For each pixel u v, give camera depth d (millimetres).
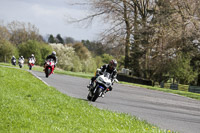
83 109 25438
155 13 114688
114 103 36031
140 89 73500
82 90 46938
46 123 18594
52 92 35062
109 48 127750
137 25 119000
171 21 104125
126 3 128125
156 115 30531
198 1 95375
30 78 48719
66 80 64625
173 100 53375
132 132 19281
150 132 19828
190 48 99438
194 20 91500
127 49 132750
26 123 17812
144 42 117188
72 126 18688
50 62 57625
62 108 24797
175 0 100938
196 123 28594
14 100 24047
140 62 128750
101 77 33375
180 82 168875
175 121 28016
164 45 108750
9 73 48781
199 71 137500
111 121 22312
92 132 17703
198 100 60969
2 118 18406
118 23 126938
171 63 123688
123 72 136500
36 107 23234
